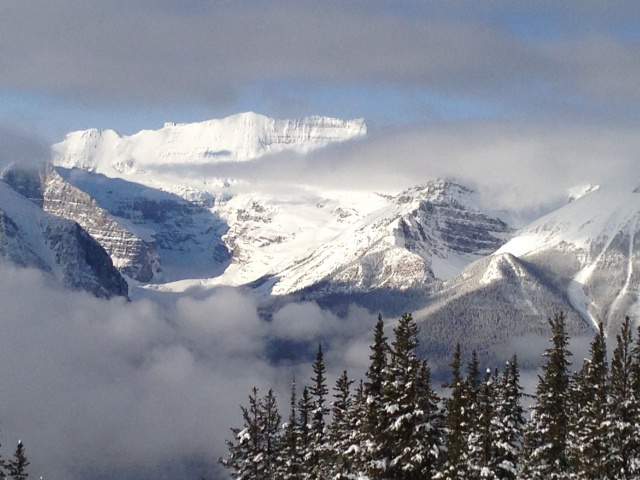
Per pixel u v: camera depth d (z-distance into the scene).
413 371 95.69
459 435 98.94
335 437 117.12
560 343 113.50
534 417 114.00
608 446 100.38
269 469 127.62
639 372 100.00
